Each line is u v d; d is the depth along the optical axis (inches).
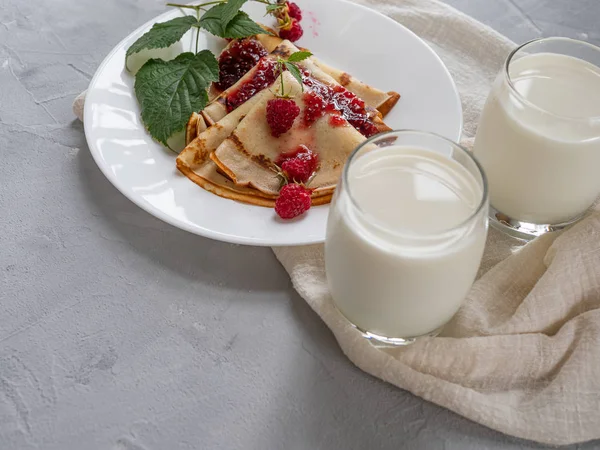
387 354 23.0
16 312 24.1
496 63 29.9
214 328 23.9
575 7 32.2
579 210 25.0
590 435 22.0
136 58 28.3
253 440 22.2
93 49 30.4
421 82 28.5
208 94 29.2
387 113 28.3
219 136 27.3
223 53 29.5
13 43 30.3
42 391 22.9
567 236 24.4
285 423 22.5
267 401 22.8
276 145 27.1
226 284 24.6
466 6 32.2
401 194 21.9
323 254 24.8
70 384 23.0
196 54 28.5
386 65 29.3
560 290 23.7
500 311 24.1
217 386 23.0
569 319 24.0
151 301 24.3
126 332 23.8
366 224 21.0
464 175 22.0
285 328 23.9
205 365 23.3
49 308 24.2
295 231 24.7
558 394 22.4
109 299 24.3
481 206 20.8
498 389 23.0
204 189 25.8
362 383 23.1
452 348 22.9
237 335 23.8
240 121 27.6
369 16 30.0
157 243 25.3
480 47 30.1
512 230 25.8
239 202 25.6
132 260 25.0
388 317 22.4
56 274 24.7
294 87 27.5
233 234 24.4
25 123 28.0
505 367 22.9
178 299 24.3
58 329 23.8
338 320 23.4
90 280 24.6
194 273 24.8
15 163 27.0
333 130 27.1
